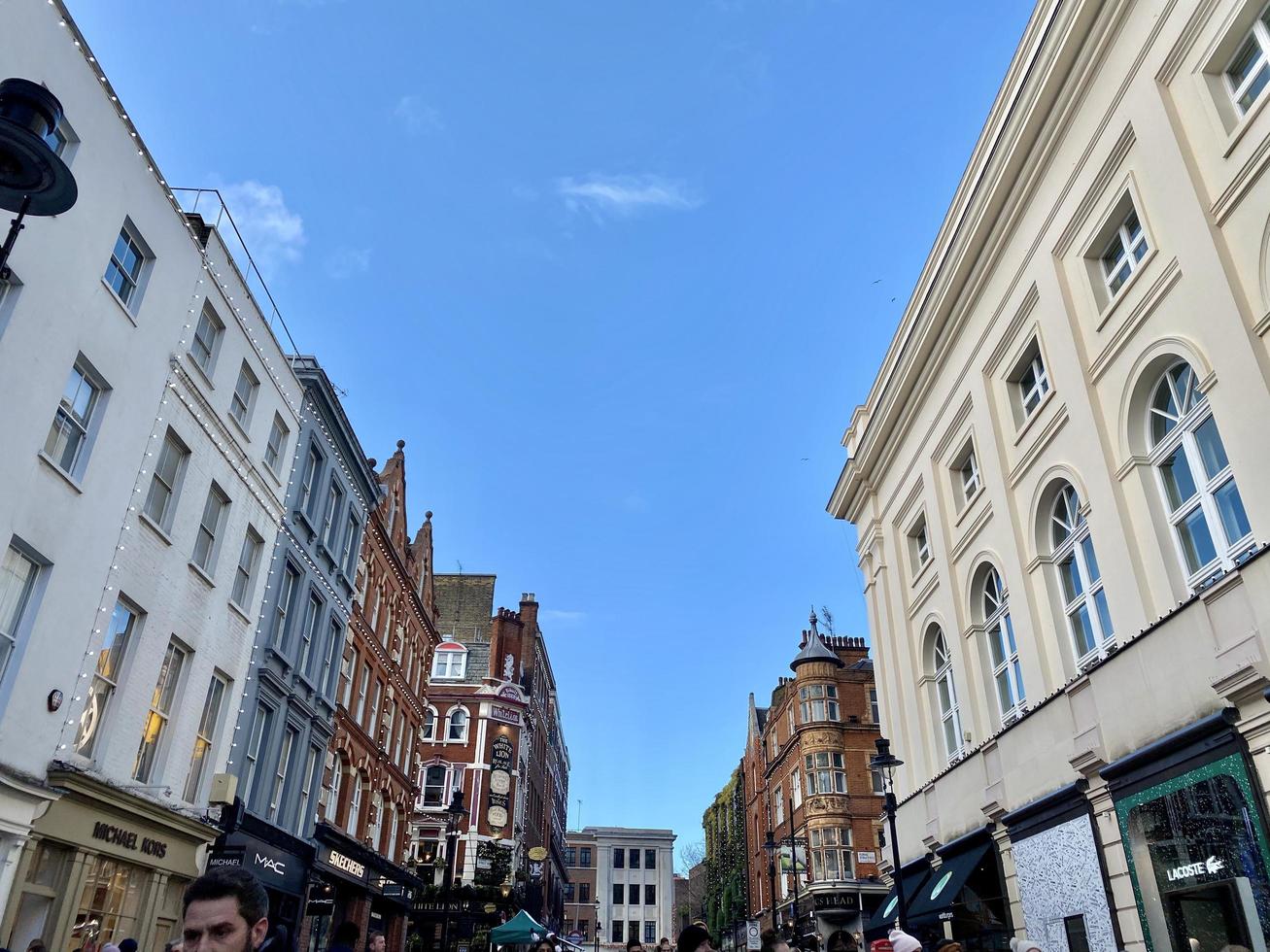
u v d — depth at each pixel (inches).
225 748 722.2
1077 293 606.9
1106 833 510.6
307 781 900.0
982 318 741.9
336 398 948.6
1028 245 665.0
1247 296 447.5
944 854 760.3
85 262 533.3
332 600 957.8
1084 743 532.4
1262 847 382.3
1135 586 516.7
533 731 2282.2
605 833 3878.0
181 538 655.1
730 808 2738.7
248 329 761.6
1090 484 567.5
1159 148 511.8
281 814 831.7
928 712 855.7
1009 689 710.5
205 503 695.7
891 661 953.5
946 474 826.2
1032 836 597.3
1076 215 602.9
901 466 946.7
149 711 617.9
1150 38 526.3
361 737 1072.8
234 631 741.3
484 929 1494.8
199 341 692.7
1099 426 565.6
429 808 1736.0
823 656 1797.5
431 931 1478.8
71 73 517.3
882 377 999.0
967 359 768.9
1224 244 464.8
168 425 637.3
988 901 677.9
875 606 1013.2
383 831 1201.4
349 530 1043.3
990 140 714.8
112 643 582.6
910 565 936.3
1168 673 456.1
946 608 803.4
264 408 799.1
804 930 1656.0
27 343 483.5
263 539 797.9
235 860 693.3
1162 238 511.5
